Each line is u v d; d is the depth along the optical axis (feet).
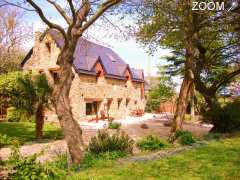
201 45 66.39
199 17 51.83
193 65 55.42
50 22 33.24
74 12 32.76
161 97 152.15
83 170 30.07
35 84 62.03
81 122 100.94
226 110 65.57
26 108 63.16
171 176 26.66
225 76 72.49
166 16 52.70
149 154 37.88
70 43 34.45
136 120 119.14
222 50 73.46
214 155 35.42
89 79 107.96
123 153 36.09
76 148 33.50
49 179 24.27
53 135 66.39
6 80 79.97
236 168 28.99
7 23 115.75
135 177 26.48
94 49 125.08
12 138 27.81
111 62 131.75
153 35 57.93
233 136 53.62
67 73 34.68
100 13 34.55
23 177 23.36
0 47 116.67
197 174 27.20
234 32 63.46
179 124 52.24
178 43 68.95
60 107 33.99
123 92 135.74
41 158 38.42
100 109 116.37
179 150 39.96
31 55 112.16
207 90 72.18
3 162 24.89
